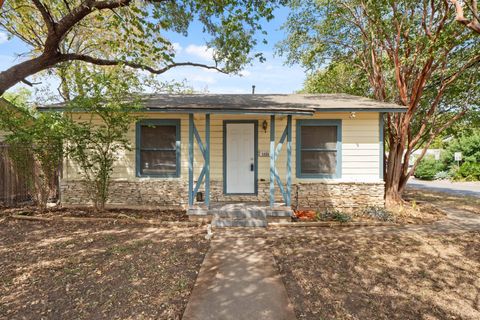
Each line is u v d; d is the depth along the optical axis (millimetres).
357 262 4625
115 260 4578
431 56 7805
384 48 9336
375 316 3111
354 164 8516
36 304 3225
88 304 3234
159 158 8547
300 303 3365
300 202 8492
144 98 8914
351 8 9805
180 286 3725
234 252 5090
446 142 23484
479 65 9078
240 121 8578
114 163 8492
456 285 3869
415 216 7871
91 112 7359
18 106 7816
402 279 4027
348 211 8195
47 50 7082
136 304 3262
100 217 7301
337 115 8477
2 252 4883
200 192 8391
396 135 9055
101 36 12492
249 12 7469
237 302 3373
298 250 5203
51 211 7883
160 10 7688
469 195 12594
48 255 4762
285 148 8555
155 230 6469
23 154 7715
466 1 4809
